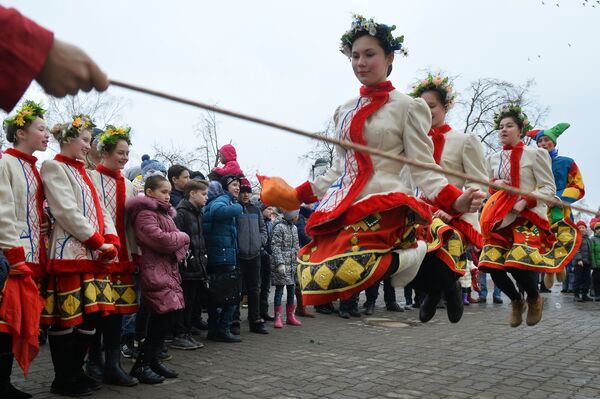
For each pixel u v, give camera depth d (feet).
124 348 17.90
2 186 12.12
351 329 23.94
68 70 4.83
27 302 11.91
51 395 13.33
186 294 18.70
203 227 19.72
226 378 15.20
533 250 14.57
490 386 14.40
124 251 14.70
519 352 19.01
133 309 14.58
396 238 8.60
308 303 8.52
